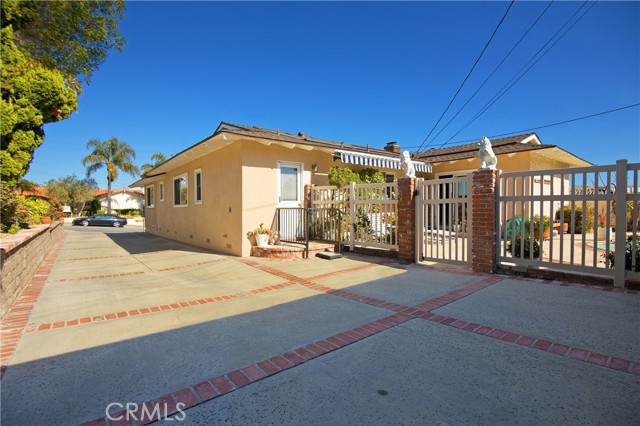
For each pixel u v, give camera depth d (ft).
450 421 7.39
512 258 21.40
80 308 16.37
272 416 7.66
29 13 26.73
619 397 8.14
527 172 20.40
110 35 32.86
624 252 17.25
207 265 28.58
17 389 8.96
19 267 18.92
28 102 25.22
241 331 13.04
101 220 116.88
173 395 8.61
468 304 15.71
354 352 10.95
